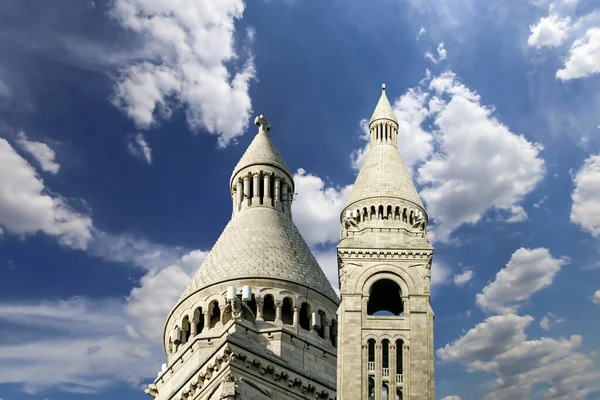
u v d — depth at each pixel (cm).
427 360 10844
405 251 11338
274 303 12731
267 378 12075
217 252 13362
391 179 12131
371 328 11000
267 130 14788
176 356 12694
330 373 12594
